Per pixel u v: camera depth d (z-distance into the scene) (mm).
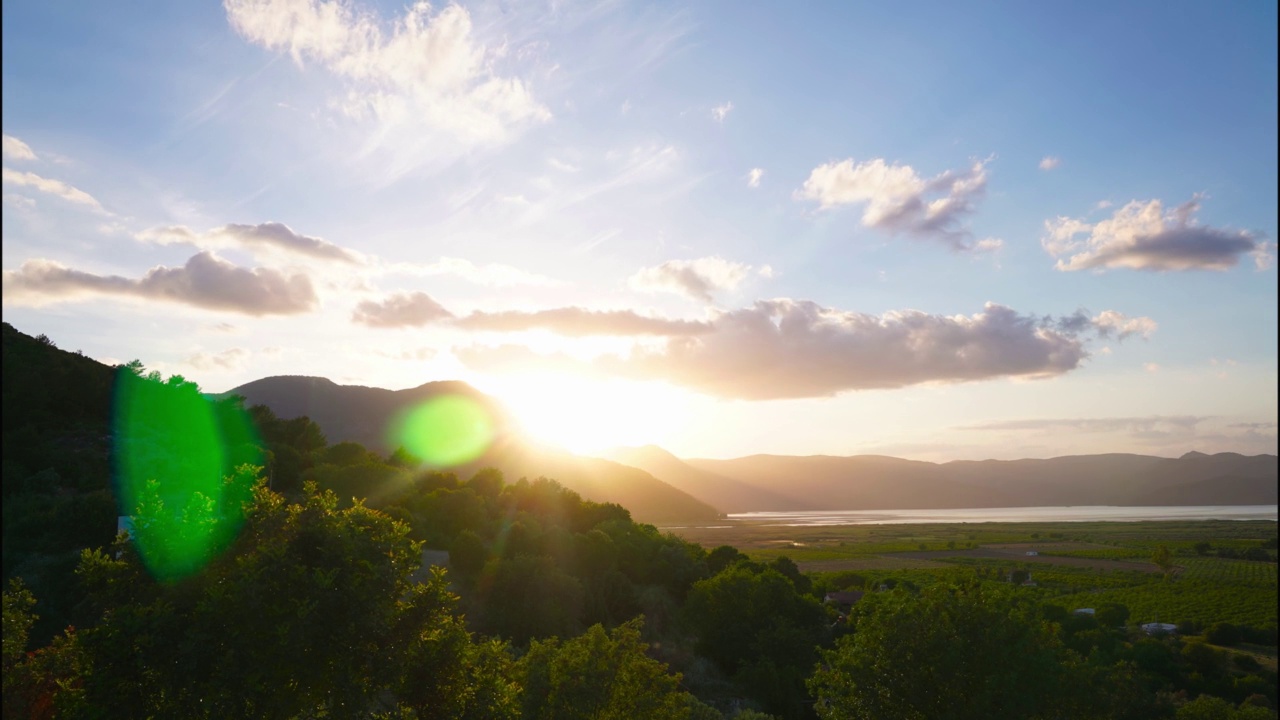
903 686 26000
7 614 15359
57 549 37438
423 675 14602
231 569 13555
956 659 25062
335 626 12969
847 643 28375
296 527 14188
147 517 13516
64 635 27375
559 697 20547
